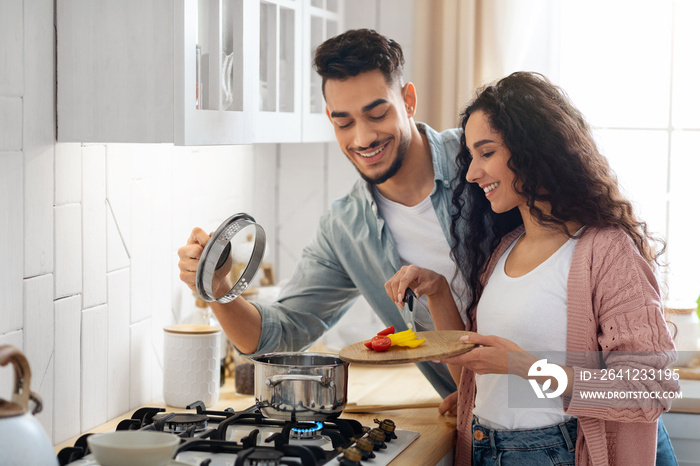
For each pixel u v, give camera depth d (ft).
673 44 9.36
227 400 7.13
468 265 6.44
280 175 10.00
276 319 6.79
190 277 5.75
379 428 5.70
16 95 5.15
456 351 5.38
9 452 3.77
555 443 5.52
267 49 6.88
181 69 5.32
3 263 5.09
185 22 5.31
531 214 5.65
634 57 9.42
